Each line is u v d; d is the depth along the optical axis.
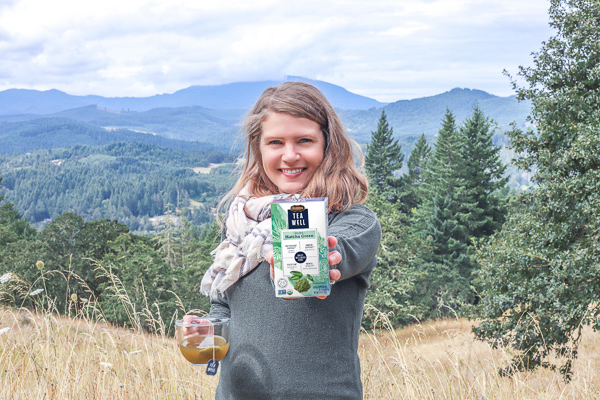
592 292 6.66
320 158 1.32
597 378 4.23
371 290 29.47
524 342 6.77
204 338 1.38
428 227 38.12
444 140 40.34
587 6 8.80
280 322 1.28
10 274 3.19
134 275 27.91
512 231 8.60
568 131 8.19
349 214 1.29
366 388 2.47
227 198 1.55
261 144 1.37
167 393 2.42
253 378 1.30
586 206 7.14
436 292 33.16
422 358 2.64
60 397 2.31
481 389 2.52
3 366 2.49
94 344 2.69
